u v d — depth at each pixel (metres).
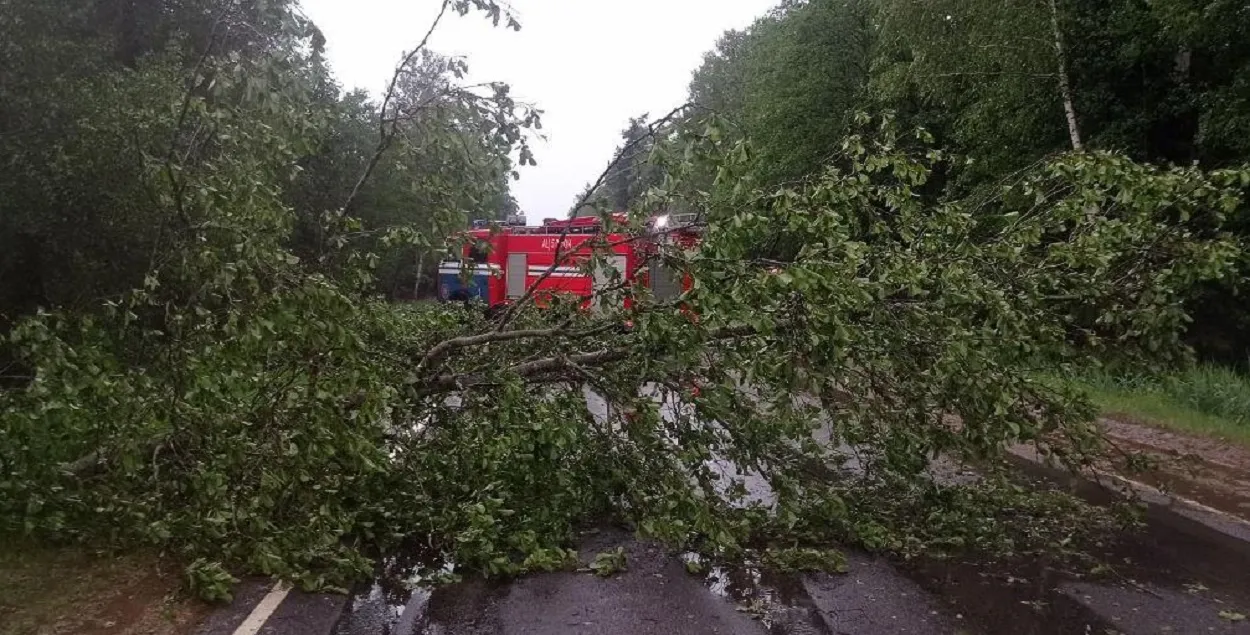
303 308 4.76
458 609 4.79
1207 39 13.00
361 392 5.55
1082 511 6.99
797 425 6.34
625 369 6.43
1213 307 14.65
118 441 4.86
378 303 6.29
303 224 9.64
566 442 5.56
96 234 9.01
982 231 8.02
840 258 6.03
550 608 4.82
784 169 23.42
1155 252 7.13
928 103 20.05
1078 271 7.50
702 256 5.77
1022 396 6.79
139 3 11.04
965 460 6.87
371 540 5.88
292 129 5.85
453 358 6.79
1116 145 14.82
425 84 7.00
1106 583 5.40
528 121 6.51
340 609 4.71
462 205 6.73
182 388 4.88
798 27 24.09
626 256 6.70
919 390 6.55
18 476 4.82
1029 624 4.71
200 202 5.08
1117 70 15.44
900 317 6.30
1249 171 6.88
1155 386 12.65
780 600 5.02
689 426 6.37
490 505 5.70
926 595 5.14
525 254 18.41
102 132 8.45
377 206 16.41
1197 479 8.29
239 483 5.11
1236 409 11.41
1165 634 4.61
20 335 4.57
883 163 6.27
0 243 8.99
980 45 15.52
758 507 6.58
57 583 4.59
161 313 5.73
